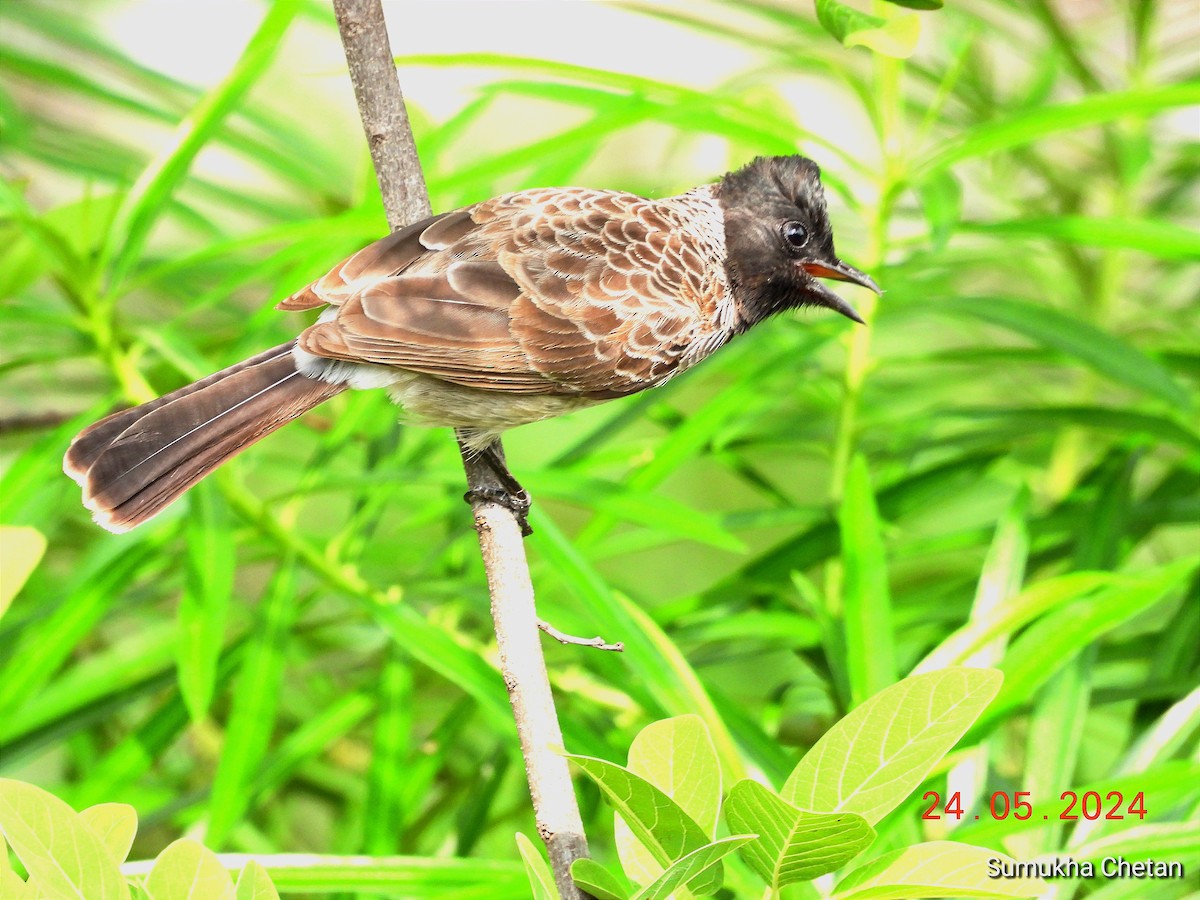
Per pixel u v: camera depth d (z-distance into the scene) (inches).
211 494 303.9
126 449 269.1
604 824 343.3
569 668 333.4
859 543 291.1
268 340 364.8
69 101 472.7
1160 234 326.6
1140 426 335.9
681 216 334.0
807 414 396.2
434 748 330.3
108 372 332.2
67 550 408.8
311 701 398.0
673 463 333.1
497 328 286.8
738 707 289.1
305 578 400.5
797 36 413.4
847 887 171.3
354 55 274.1
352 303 278.4
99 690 325.1
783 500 372.2
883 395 399.2
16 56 389.1
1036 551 352.5
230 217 467.2
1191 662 311.4
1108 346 324.5
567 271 298.2
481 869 255.3
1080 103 321.4
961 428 395.5
